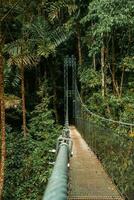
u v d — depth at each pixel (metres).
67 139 4.41
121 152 5.65
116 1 16.61
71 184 6.54
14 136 15.26
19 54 12.39
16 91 20.25
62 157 1.89
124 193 5.39
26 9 12.75
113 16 16.77
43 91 20.72
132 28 18.27
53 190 1.12
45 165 11.61
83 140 15.98
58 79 33.69
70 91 32.53
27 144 13.73
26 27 12.96
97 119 14.30
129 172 4.95
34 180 11.33
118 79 21.09
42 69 29.97
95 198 5.60
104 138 8.23
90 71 21.78
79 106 22.69
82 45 26.44
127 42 20.00
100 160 9.07
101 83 20.61
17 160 12.68
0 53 10.31
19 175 11.85
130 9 16.56
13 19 13.85
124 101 17.23
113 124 11.98
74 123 30.81
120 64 19.30
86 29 25.25
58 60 30.97
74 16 24.20
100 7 17.09
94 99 19.86
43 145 12.77
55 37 13.62
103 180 6.93
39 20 13.13
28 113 19.27
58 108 33.97
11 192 11.41
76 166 8.57
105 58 20.61
